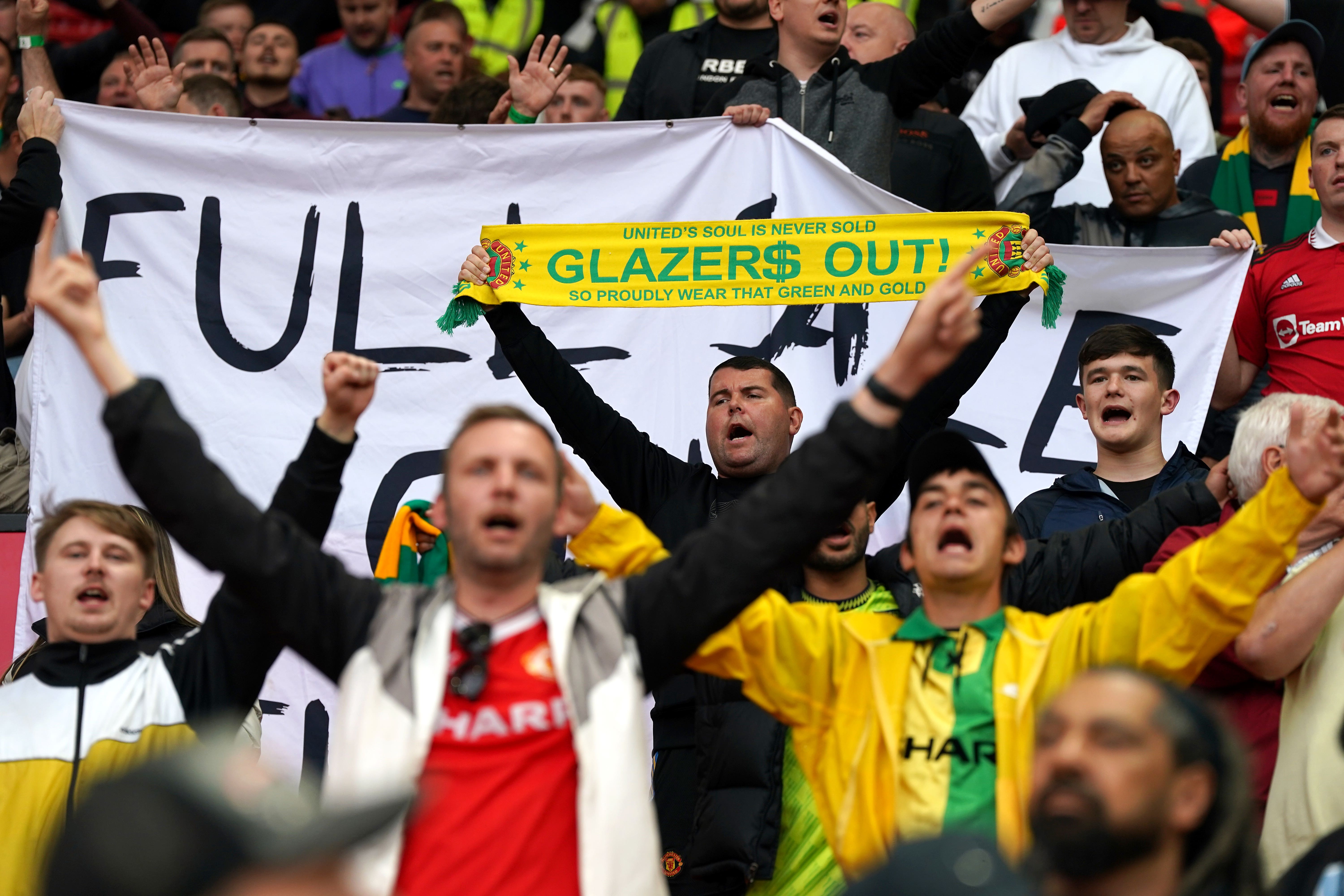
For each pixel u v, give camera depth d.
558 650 6.58
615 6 19.42
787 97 13.91
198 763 2.88
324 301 12.75
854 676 7.51
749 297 11.59
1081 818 5.53
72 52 18.67
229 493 6.66
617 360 12.57
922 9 19.06
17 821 8.02
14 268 15.30
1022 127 15.75
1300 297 12.95
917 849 3.43
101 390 12.26
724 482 11.02
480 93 14.88
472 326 12.13
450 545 7.97
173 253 12.74
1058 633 7.36
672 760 9.99
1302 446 6.93
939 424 11.09
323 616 6.85
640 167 12.93
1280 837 7.96
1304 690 8.18
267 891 2.79
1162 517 9.23
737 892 8.90
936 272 11.48
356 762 6.42
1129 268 12.85
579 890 6.32
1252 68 15.23
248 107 18.38
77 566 8.51
